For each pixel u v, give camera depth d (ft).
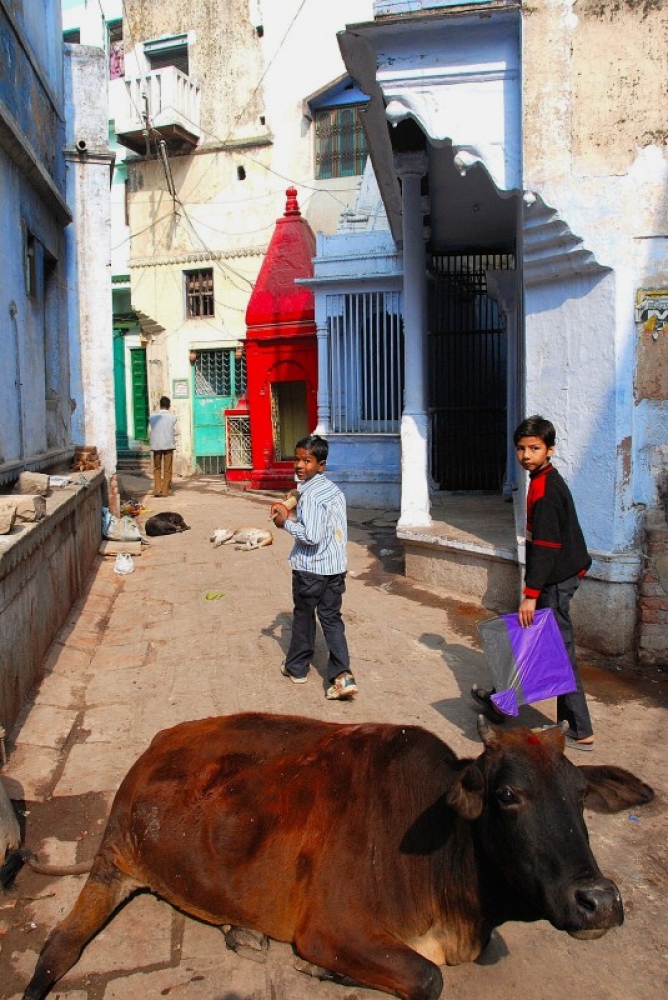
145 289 67.26
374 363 42.78
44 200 29.01
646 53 17.97
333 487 16.97
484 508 31.22
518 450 14.19
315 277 42.57
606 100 18.17
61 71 33.96
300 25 60.18
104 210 35.73
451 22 18.72
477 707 16.44
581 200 18.38
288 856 9.00
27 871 11.22
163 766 10.30
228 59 62.69
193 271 65.87
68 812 12.76
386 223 46.47
